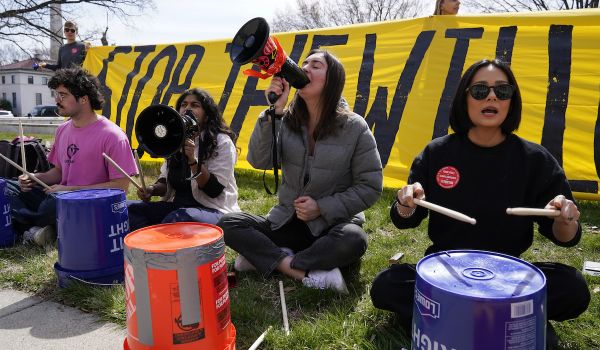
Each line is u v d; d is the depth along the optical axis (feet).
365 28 19.58
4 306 8.81
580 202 15.81
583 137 15.55
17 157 13.97
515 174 6.95
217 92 22.40
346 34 19.97
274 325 7.68
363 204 9.25
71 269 9.07
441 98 17.40
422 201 6.25
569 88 15.89
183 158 9.57
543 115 16.03
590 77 15.71
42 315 8.39
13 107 199.11
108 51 26.00
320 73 8.93
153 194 11.47
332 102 9.05
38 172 13.67
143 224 11.25
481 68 6.97
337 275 8.91
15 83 196.44
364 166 9.32
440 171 7.30
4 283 9.83
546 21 16.55
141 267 5.75
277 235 9.80
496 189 6.99
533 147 7.05
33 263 10.67
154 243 6.01
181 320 5.76
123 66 25.44
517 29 16.89
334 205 9.09
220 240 6.19
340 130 9.20
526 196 7.04
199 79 23.15
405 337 7.25
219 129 11.00
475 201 7.06
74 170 11.82
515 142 7.11
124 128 24.63
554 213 5.77
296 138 9.51
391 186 17.54
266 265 9.29
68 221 8.91
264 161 9.94
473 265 5.44
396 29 18.95
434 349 4.86
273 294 8.91
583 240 11.95
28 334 7.75
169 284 5.70
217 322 6.05
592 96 15.62
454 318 4.64
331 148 9.21
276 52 7.99
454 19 17.92
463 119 7.18
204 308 5.89
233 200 11.37
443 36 17.93
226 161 10.89
